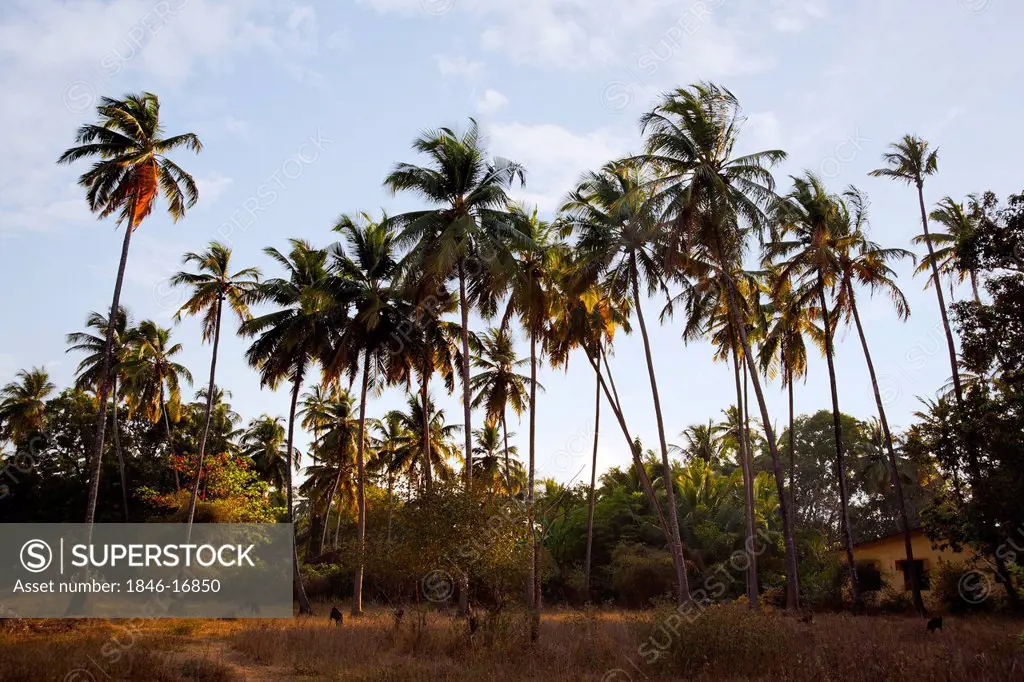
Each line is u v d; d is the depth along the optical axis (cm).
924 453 2273
